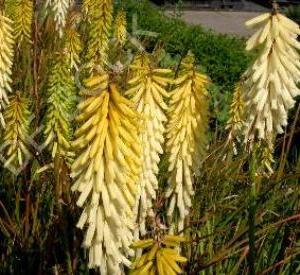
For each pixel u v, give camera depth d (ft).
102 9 25.18
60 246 14.14
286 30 12.28
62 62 16.61
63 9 32.24
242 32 89.35
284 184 16.87
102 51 25.63
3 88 20.24
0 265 14.37
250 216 10.67
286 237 13.43
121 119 10.15
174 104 13.71
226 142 17.90
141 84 12.98
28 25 25.53
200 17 97.55
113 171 10.09
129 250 11.39
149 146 13.10
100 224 10.59
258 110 12.63
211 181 15.83
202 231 14.56
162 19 50.75
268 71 12.46
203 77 13.65
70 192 13.98
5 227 15.48
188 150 13.75
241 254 14.30
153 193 13.37
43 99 21.47
